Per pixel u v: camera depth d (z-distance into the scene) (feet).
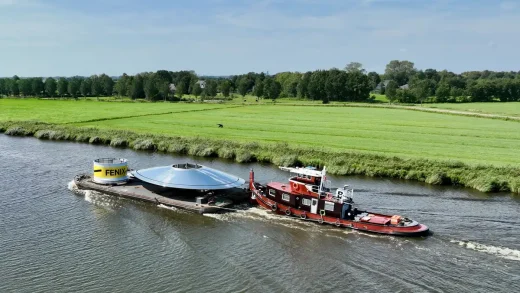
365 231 122.62
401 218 123.95
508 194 160.97
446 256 106.01
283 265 100.53
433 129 317.63
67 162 203.92
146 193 149.18
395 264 101.71
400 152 227.81
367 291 89.30
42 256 102.68
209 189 143.33
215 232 120.06
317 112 447.42
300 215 132.46
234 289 89.10
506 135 290.56
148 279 92.68
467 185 171.42
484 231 121.49
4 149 235.40
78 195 150.71
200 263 100.58
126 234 117.29
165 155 229.86
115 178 159.02
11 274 93.91
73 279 92.12
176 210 137.59
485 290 90.17
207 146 237.45
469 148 242.37
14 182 165.58
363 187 168.35
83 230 119.34
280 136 280.31
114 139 256.11
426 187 169.89
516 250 109.09
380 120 374.84
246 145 235.20
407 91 645.10
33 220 126.00
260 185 152.15
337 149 230.07
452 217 132.98
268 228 124.16
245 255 105.60
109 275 94.17
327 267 99.86
